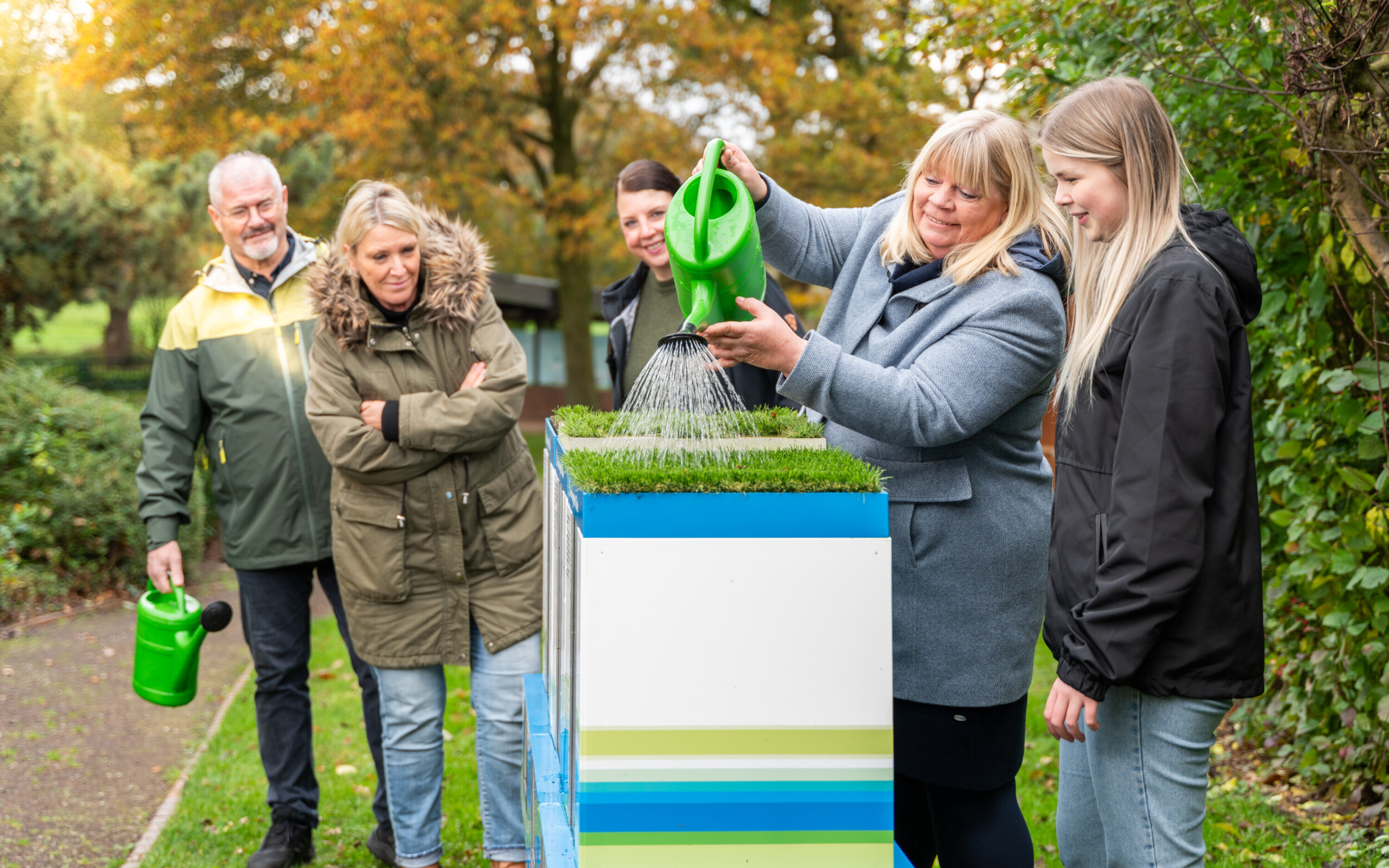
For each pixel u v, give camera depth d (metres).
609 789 1.62
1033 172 1.99
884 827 1.64
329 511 3.24
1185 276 1.76
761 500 1.61
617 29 14.43
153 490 3.26
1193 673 1.76
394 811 2.88
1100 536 1.84
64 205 9.38
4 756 4.28
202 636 3.20
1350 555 3.09
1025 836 2.14
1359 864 3.03
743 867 1.64
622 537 1.60
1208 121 3.24
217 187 3.19
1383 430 2.88
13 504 6.95
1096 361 1.88
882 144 13.22
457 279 2.86
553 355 25.16
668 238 1.77
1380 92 2.60
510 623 2.85
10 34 9.26
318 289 2.79
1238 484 1.76
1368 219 2.71
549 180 16.12
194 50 13.52
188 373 3.29
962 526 2.04
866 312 2.12
